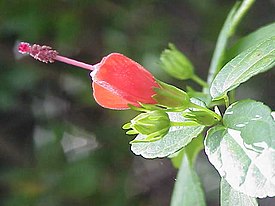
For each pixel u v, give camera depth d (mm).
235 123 184
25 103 510
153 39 497
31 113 510
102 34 499
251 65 192
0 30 484
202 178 500
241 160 178
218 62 254
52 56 204
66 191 474
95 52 502
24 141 510
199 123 195
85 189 474
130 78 196
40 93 510
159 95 197
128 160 503
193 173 252
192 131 198
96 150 497
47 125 508
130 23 503
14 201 474
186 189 256
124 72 196
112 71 195
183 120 203
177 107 199
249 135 180
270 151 175
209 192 496
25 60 494
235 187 176
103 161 494
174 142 199
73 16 487
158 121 195
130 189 502
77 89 506
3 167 500
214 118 197
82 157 490
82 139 503
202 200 251
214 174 499
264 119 180
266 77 503
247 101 185
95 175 481
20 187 479
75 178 478
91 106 509
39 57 204
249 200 188
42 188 477
